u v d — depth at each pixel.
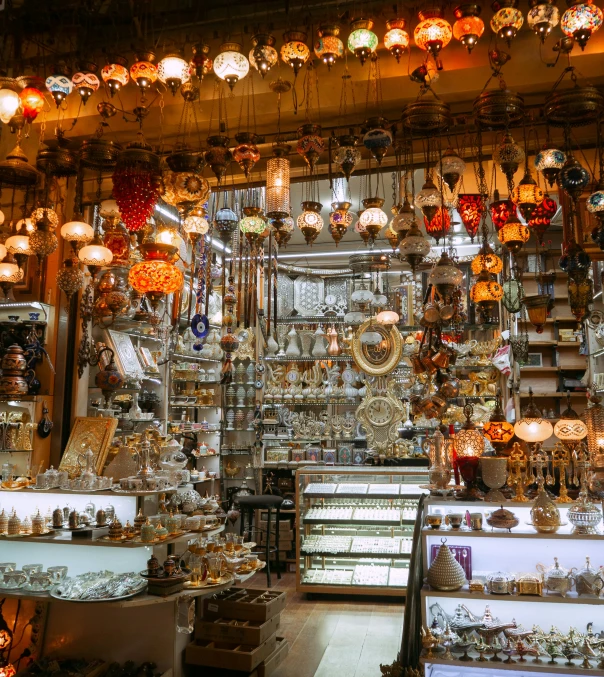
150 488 4.06
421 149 4.72
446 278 3.91
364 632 4.96
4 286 4.35
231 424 8.12
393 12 4.06
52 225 3.97
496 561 3.83
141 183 3.59
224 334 7.22
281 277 8.30
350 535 6.19
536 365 7.27
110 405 5.30
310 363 8.30
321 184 6.36
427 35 3.18
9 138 4.80
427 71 3.39
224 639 4.13
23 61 4.61
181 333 7.26
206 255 5.76
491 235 7.27
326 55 3.38
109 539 3.80
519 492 3.78
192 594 3.76
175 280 3.85
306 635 4.89
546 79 3.79
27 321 4.84
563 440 3.81
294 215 7.47
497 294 4.03
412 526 6.08
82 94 3.72
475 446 3.85
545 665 3.28
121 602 3.54
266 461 8.02
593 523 3.45
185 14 4.35
